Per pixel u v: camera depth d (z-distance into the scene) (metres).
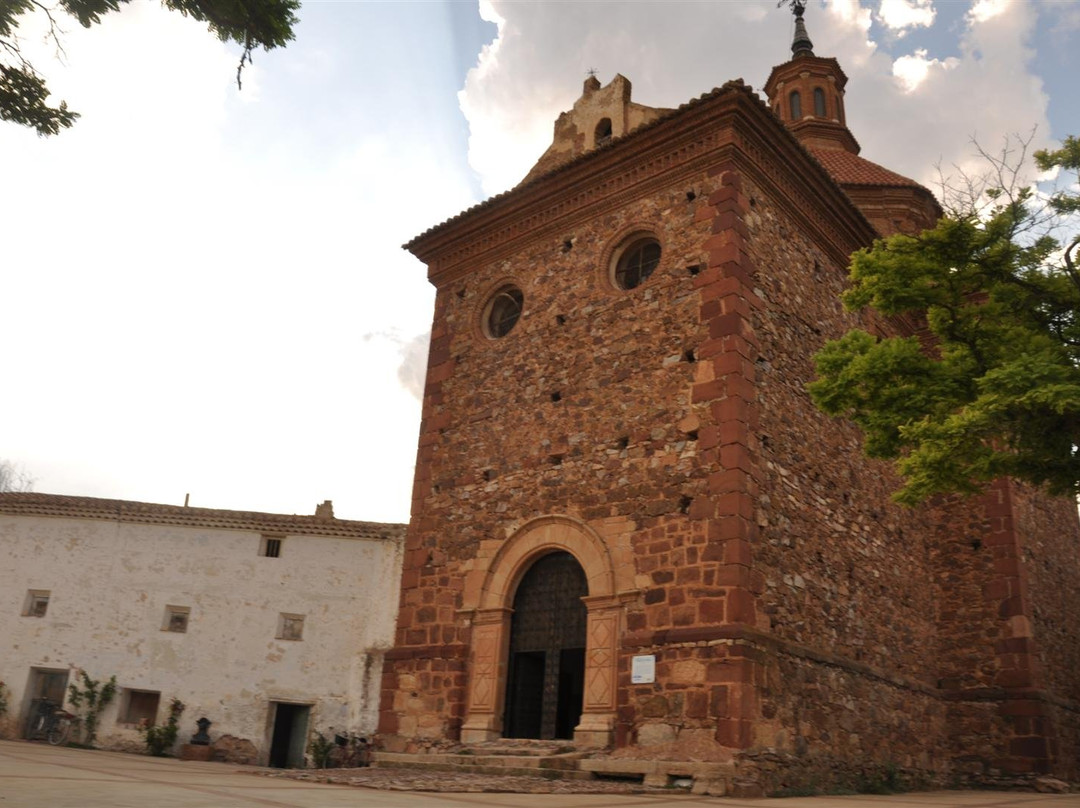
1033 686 15.23
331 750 23.75
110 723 24.55
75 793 4.86
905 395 10.81
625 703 11.53
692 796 9.30
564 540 13.18
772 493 12.14
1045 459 9.98
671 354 12.97
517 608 13.73
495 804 6.21
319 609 25.72
